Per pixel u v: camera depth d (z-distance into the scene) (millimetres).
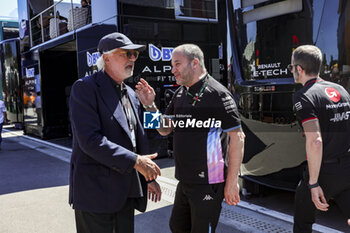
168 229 3428
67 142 9570
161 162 6312
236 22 4082
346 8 3182
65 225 3646
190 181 2133
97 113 1917
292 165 3611
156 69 6328
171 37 6477
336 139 2156
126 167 1832
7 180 5562
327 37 3295
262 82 3795
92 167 1930
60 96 10461
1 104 8781
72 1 7898
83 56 7336
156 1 6297
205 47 6832
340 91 2254
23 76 11312
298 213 2334
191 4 6637
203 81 2098
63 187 5090
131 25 6062
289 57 3559
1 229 3570
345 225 3258
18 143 9750
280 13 3605
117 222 2055
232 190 2070
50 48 9477
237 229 3322
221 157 2113
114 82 2047
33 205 4305
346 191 2246
